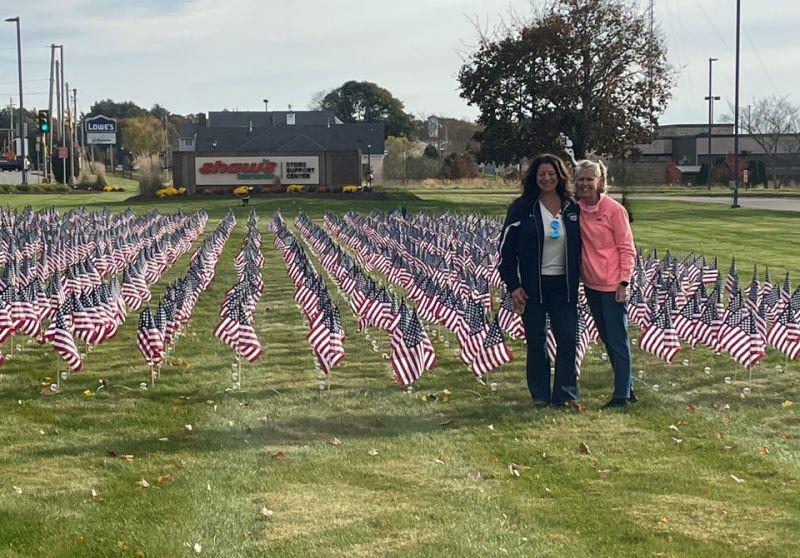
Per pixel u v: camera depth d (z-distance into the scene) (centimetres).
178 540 733
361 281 1784
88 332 1405
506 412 1113
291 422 1077
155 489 850
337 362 1245
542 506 809
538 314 1145
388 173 10344
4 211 4356
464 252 2406
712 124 10594
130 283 1862
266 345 1529
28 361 1418
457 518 780
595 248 1139
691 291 2000
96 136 13562
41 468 911
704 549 719
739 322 1320
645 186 8575
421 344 1222
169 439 1012
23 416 1112
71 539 738
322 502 817
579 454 952
